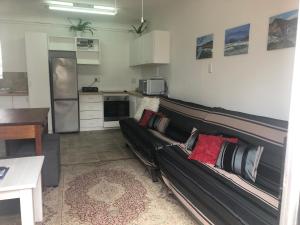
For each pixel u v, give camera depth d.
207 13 3.53
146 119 3.99
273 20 2.42
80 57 6.09
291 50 2.25
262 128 2.20
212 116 2.86
